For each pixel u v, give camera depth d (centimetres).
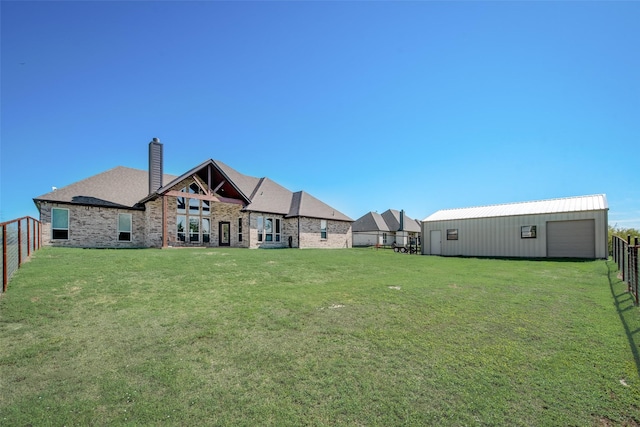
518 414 287
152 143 2077
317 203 2925
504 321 553
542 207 2059
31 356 404
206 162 2086
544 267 1355
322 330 505
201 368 378
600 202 1836
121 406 301
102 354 414
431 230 2514
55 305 598
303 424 274
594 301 702
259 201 2538
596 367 378
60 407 297
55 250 1373
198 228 2223
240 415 288
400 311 612
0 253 657
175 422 277
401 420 280
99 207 1953
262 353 420
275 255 1526
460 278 1016
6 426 269
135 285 774
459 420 279
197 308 620
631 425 271
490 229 2170
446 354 416
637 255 670
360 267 1249
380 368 377
